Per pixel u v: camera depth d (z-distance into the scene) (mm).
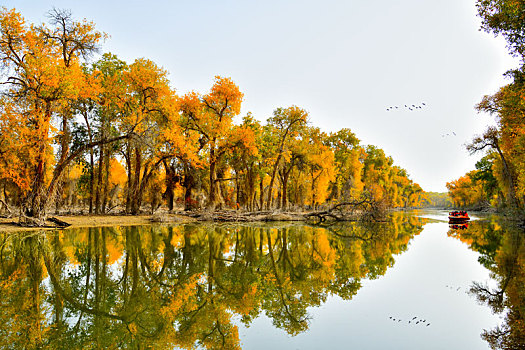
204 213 35062
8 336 6055
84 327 6551
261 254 15484
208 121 35188
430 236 23281
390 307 7555
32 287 9297
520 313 7004
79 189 36375
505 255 14805
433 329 6113
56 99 22203
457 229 29172
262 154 43969
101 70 31812
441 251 16219
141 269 11719
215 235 22297
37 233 20359
